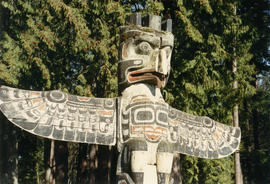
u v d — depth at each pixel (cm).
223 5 1586
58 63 1688
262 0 2050
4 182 1745
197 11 1570
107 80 1481
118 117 812
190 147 916
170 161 787
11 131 1789
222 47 1592
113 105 825
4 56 1561
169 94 1482
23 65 1588
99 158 1919
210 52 1573
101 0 1528
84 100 811
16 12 1633
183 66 1520
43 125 763
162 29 901
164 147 783
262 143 2628
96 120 805
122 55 851
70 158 3008
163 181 768
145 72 824
